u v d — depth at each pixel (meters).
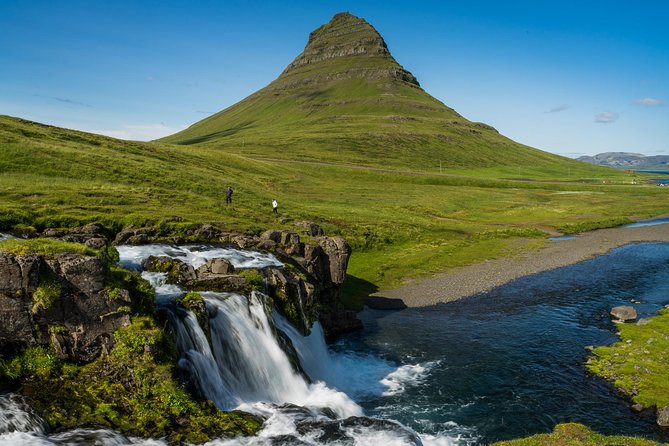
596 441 22.80
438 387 32.78
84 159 78.19
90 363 22.48
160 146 127.62
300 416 24.38
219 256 40.34
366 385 33.44
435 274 64.12
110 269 25.25
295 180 141.00
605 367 34.34
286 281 36.59
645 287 57.34
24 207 46.41
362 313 49.69
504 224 107.56
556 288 57.19
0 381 20.42
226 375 27.20
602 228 106.94
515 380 33.34
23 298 21.73
